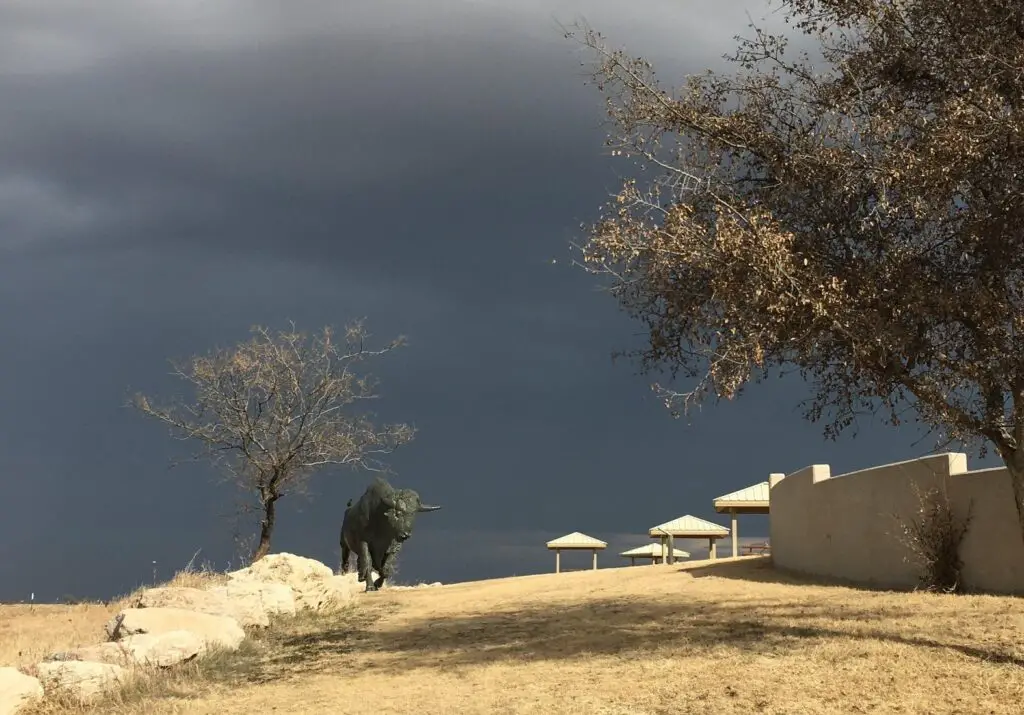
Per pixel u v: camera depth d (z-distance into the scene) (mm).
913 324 9617
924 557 15883
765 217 9430
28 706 8852
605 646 11195
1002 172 9453
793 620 12281
